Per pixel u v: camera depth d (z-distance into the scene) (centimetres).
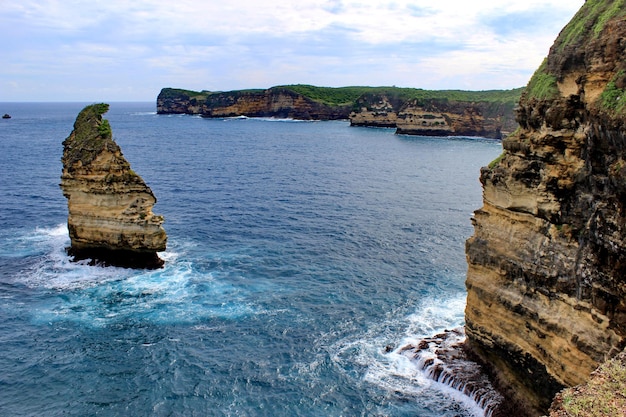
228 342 3127
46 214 5956
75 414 2470
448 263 4434
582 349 1998
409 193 7431
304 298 3728
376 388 2689
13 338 3122
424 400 2591
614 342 1877
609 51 1869
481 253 2608
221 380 2752
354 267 4344
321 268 4319
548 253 2198
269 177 8812
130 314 3462
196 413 2494
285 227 5538
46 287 3866
